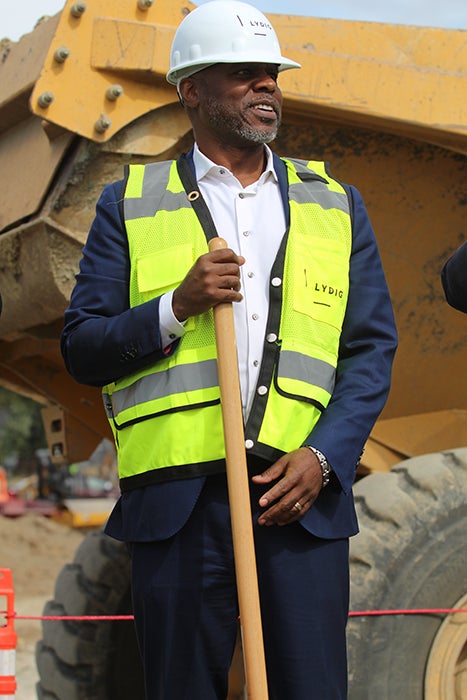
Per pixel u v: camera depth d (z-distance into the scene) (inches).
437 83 187.0
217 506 120.2
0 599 518.0
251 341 123.9
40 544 737.6
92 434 279.1
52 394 270.5
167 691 119.0
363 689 168.6
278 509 117.0
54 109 177.0
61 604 242.5
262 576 120.1
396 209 201.9
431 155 196.5
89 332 124.1
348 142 194.5
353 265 131.0
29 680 318.7
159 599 120.0
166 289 124.8
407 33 194.7
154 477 121.5
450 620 172.4
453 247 204.7
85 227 187.0
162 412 122.5
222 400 116.3
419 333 209.8
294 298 125.1
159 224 127.8
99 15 178.1
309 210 130.1
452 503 176.4
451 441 212.5
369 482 182.4
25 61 193.9
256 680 110.9
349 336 129.0
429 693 169.5
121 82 179.5
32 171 193.3
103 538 245.0
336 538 121.6
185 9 183.2
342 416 121.6
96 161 182.9
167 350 122.8
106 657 235.1
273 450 120.6
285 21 188.2
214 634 119.6
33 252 191.6
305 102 183.2
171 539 120.7
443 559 173.8
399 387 212.7
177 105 183.2
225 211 129.0
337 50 189.6
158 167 133.4
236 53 127.2
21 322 213.2
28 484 1031.0
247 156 131.0
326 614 119.6
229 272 118.2
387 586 172.1
